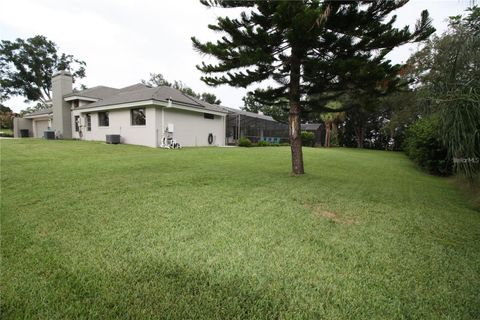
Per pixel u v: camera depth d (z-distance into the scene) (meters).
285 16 4.59
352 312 1.62
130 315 1.53
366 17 5.42
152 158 8.75
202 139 16.09
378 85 5.47
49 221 2.93
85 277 1.87
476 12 4.53
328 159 11.74
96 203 3.64
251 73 6.08
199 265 2.08
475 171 4.35
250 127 22.58
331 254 2.38
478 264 2.31
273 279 1.93
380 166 10.55
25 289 1.71
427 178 8.03
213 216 3.26
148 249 2.31
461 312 1.66
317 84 6.31
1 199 3.72
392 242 2.72
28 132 22.17
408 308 1.67
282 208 3.73
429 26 4.88
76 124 18.11
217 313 1.57
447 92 4.39
